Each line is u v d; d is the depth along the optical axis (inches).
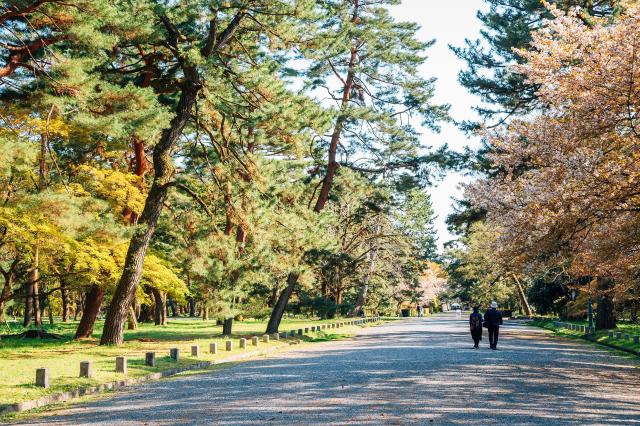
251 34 1146.0
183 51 973.2
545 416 405.4
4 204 938.7
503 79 1475.1
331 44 1114.7
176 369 773.3
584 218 764.0
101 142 1127.0
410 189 1631.4
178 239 1414.9
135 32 834.2
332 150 1537.9
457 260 4111.7
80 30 743.7
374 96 1568.7
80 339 1175.0
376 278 3090.6
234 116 1080.2
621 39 690.8
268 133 1112.8
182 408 465.7
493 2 1488.7
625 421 390.0
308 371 727.1
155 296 2208.4
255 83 1027.3
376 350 1083.3
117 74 1048.8
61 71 761.0
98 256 1093.8
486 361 830.5
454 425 371.9
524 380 616.7
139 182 1183.6
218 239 1160.2
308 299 1615.4
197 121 1135.6
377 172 1608.0
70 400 548.1
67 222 786.2
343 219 2284.7
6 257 1448.1
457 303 6658.5
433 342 1311.5
